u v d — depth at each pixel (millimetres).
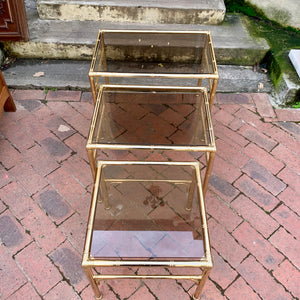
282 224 2143
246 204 2242
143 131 2031
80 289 1860
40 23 3367
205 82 2768
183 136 2002
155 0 3355
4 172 2393
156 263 1534
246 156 2535
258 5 3494
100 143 1764
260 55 3252
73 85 3021
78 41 3166
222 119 2811
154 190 1930
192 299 1837
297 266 1957
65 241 2049
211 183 2357
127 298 1834
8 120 2746
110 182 1970
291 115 2855
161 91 2379
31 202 2229
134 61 2250
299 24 3354
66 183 2342
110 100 2285
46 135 2650
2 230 2084
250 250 2020
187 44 2396
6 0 2803
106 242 1618
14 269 1923
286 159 2521
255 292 1854
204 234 1648
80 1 3291
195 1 3381
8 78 3061
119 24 3377
